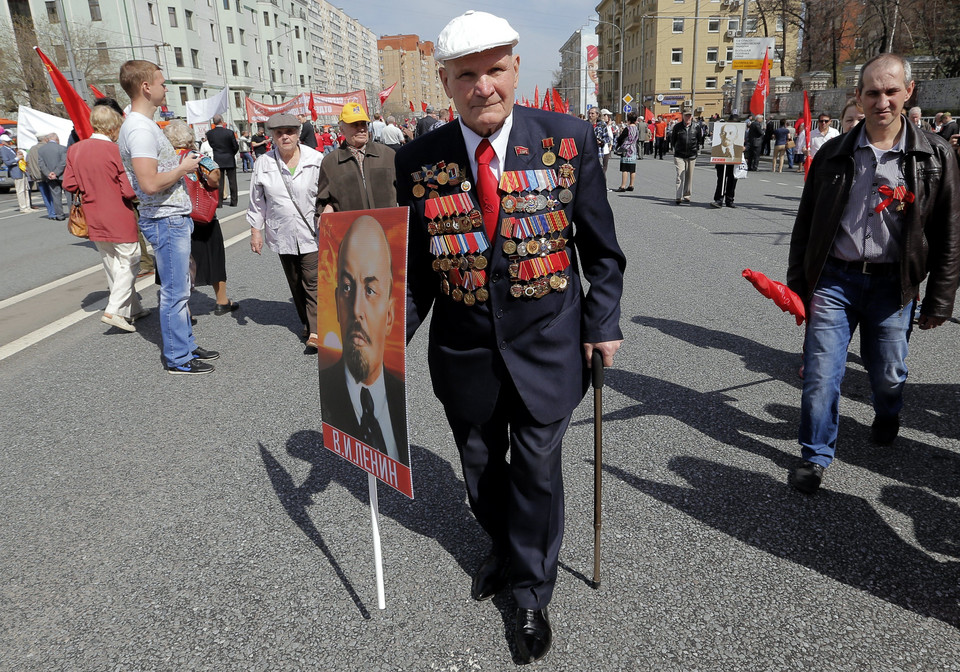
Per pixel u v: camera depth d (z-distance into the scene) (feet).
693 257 25.81
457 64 5.85
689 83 200.75
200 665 6.84
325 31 398.01
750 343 16.14
